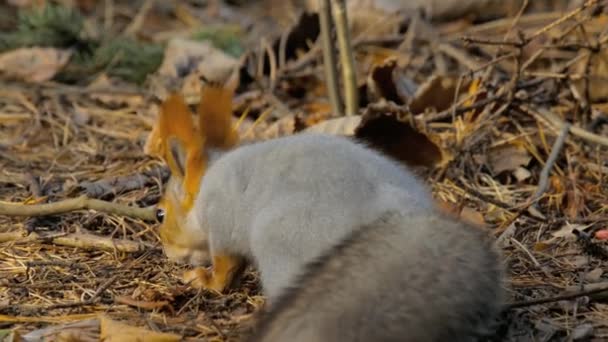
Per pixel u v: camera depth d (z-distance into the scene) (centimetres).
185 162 813
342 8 1119
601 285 777
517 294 794
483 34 1566
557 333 729
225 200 761
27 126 1265
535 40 1362
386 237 675
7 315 774
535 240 915
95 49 1509
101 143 1196
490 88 1138
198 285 809
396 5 1575
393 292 627
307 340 592
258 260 733
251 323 686
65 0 1856
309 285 635
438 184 1036
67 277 846
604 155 1087
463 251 665
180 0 1938
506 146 1093
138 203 1016
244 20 1841
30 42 1505
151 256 888
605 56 1228
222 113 821
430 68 1401
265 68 1391
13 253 898
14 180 1079
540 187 980
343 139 780
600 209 984
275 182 737
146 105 1316
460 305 634
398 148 1055
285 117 1163
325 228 707
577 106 1142
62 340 719
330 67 1154
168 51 1436
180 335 733
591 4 1070
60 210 939
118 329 717
